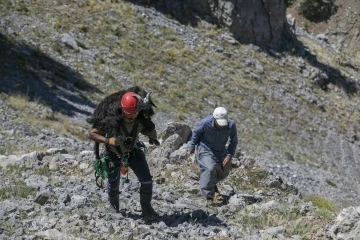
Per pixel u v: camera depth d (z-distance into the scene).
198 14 73.56
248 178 17.41
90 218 11.17
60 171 15.95
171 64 61.34
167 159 18.08
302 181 46.97
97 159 11.05
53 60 50.94
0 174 14.66
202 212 12.23
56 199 12.38
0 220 10.68
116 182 11.46
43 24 56.31
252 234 11.26
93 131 10.51
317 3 113.12
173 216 12.20
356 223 10.90
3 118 34.22
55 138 32.91
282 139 57.66
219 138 13.42
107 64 55.34
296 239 10.75
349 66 86.88
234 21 73.75
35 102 40.09
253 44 74.56
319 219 12.67
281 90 67.75
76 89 47.47
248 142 52.53
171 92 55.44
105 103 10.46
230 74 65.12
